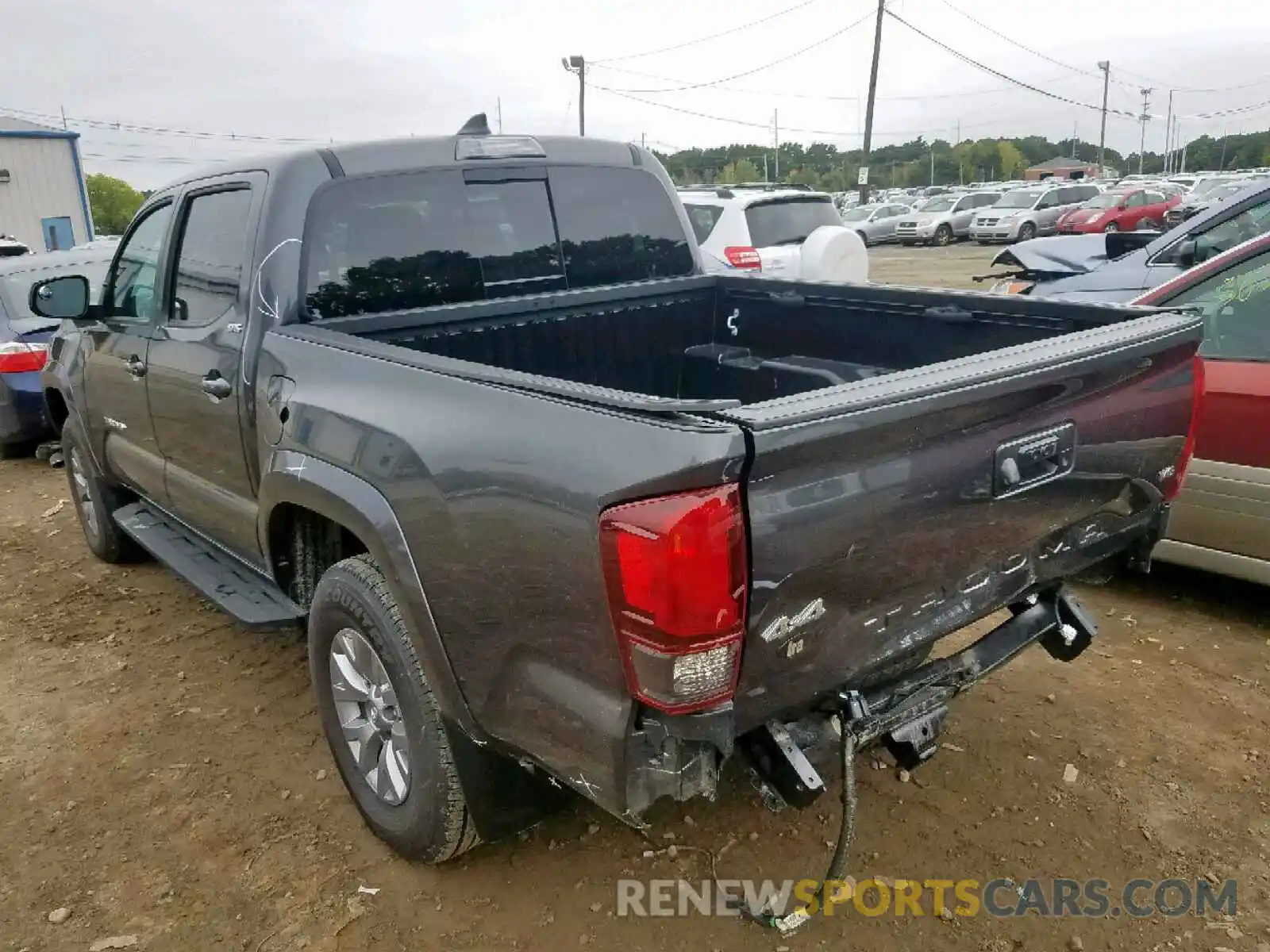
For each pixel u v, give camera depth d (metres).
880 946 2.58
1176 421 2.83
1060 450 2.48
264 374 3.08
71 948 2.65
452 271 3.50
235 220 3.35
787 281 3.93
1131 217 29.30
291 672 4.14
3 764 3.51
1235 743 3.40
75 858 3.00
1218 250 5.47
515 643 2.25
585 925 2.67
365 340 2.85
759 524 1.91
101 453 4.75
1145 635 4.19
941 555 2.32
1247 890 2.74
